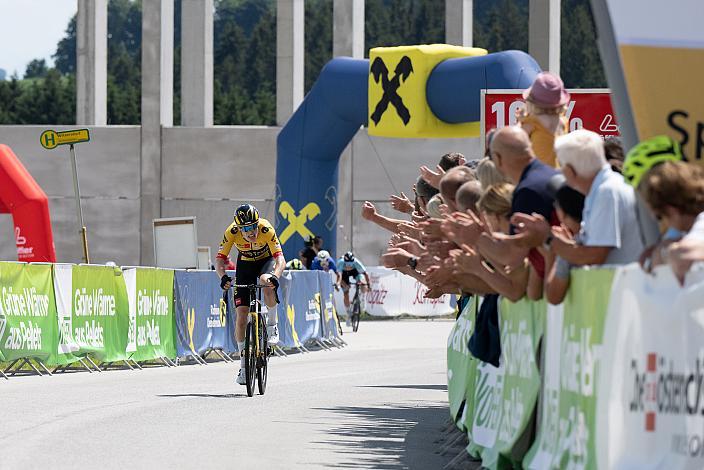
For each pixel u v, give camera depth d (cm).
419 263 1592
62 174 7406
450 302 6506
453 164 1944
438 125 4294
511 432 1250
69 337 2747
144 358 3034
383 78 4362
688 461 817
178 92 16625
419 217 1848
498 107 2683
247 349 2302
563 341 1062
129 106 14975
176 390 2405
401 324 5938
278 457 1477
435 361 3428
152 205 7375
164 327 3145
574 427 1024
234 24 17938
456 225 1245
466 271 1244
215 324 3406
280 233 5150
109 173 7394
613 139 1415
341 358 3550
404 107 4294
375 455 1527
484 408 1417
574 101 2641
